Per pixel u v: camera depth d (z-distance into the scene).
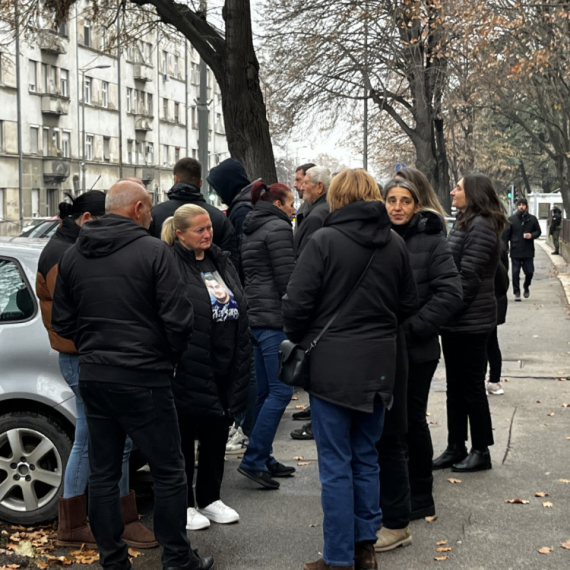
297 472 6.17
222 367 4.99
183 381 4.79
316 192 6.28
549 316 15.12
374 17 27.14
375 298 4.24
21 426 5.03
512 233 17.80
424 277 4.93
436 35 27.55
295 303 4.20
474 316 5.81
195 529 5.02
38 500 5.06
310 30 28.05
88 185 58.81
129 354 4.11
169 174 72.38
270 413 5.75
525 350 11.52
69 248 4.32
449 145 42.28
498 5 21.91
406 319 4.71
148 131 68.00
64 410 4.98
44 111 52.59
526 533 4.92
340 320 4.22
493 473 6.05
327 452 4.29
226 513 5.12
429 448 5.11
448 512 5.27
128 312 4.13
